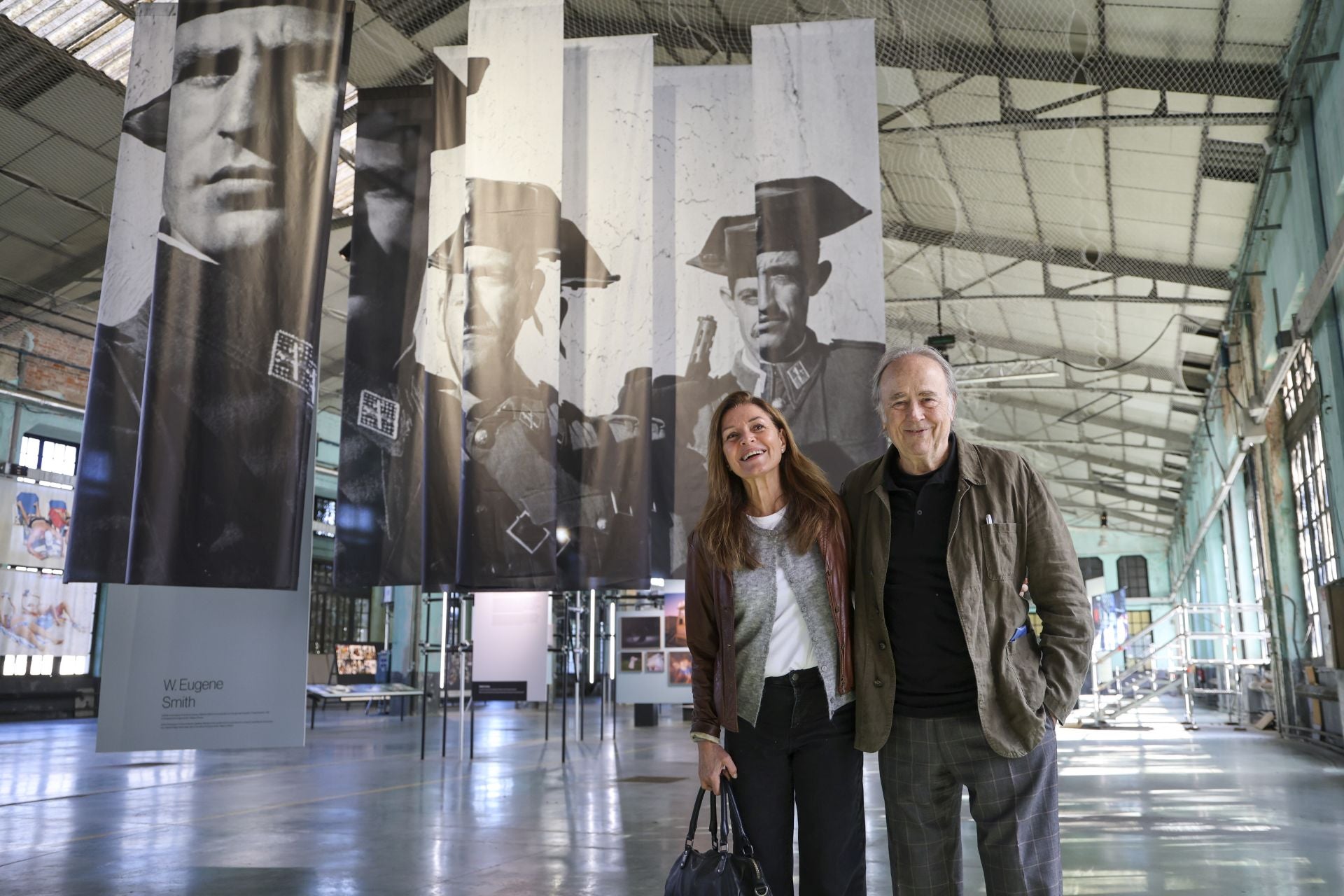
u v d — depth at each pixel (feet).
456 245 20.97
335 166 18.51
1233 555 69.31
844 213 19.22
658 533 19.47
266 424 17.29
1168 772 29.32
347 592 92.22
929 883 7.02
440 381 20.42
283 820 20.08
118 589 19.19
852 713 7.59
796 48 19.89
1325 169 28.63
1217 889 13.51
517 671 42.11
